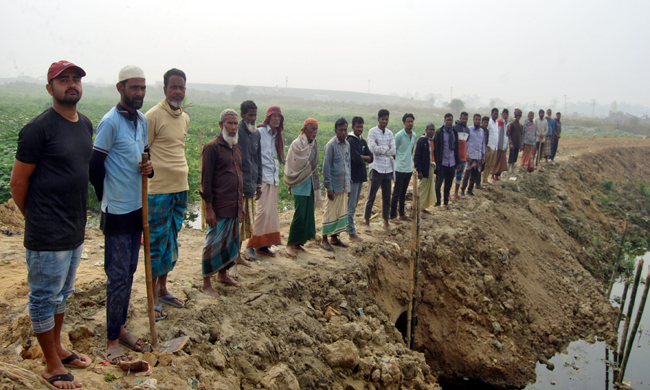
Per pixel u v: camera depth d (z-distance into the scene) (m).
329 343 4.96
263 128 5.96
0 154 10.38
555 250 11.69
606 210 17.89
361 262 6.75
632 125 60.47
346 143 6.84
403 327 7.45
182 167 4.30
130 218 3.52
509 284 8.91
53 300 2.94
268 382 3.85
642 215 19.98
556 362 8.20
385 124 7.92
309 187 6.39
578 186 17.61
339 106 88.19
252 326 4.50
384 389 4.81
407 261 7.73
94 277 4.80
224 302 4.69
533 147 15.51
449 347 7.33
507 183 13.73
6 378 2.76
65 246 2.93
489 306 8.00
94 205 9.76
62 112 2.90
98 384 3.06
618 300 11.36
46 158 2.82
